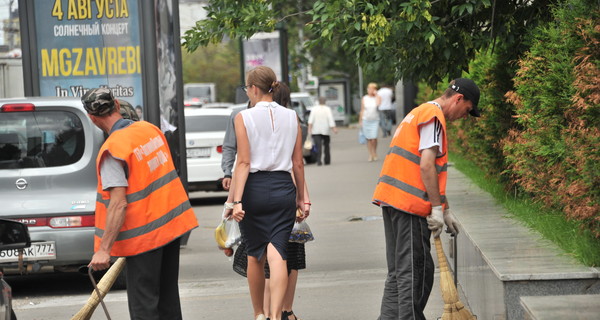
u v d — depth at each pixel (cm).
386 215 1847
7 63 4297
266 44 8650
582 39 1939
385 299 1878
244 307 2444
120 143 1612
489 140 3050
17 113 2728
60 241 2670
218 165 5144
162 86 3559
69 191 2703
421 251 1756
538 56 2206
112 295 2755
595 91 1794
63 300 2703
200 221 4525
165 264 1717
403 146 1753
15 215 2664
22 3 3566
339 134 13462
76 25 3572
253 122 1942
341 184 5859
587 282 1628
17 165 2706
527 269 1677
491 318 1780
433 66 2877
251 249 1972
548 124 2097
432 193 1709
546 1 2702
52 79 3581
